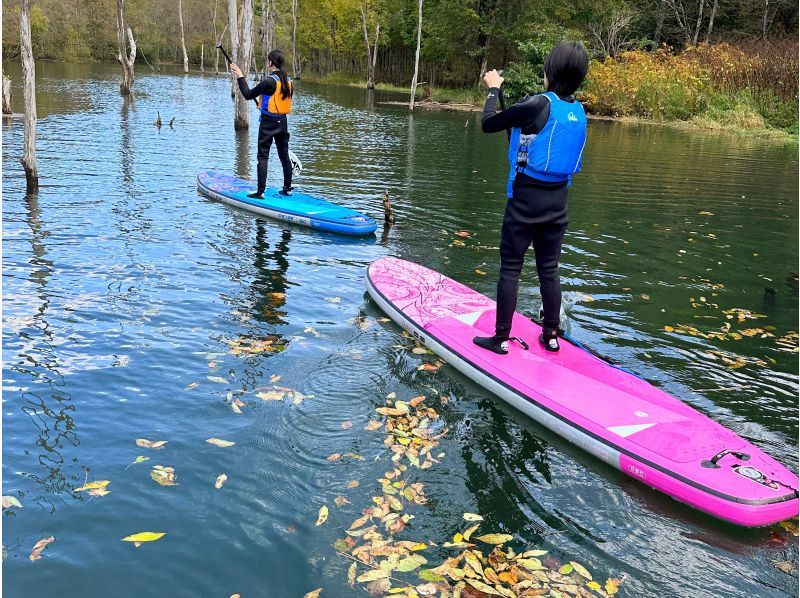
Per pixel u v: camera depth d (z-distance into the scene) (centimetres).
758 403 417
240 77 830
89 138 1421
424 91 3250
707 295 618
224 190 906
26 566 260
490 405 407
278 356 448
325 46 5262
